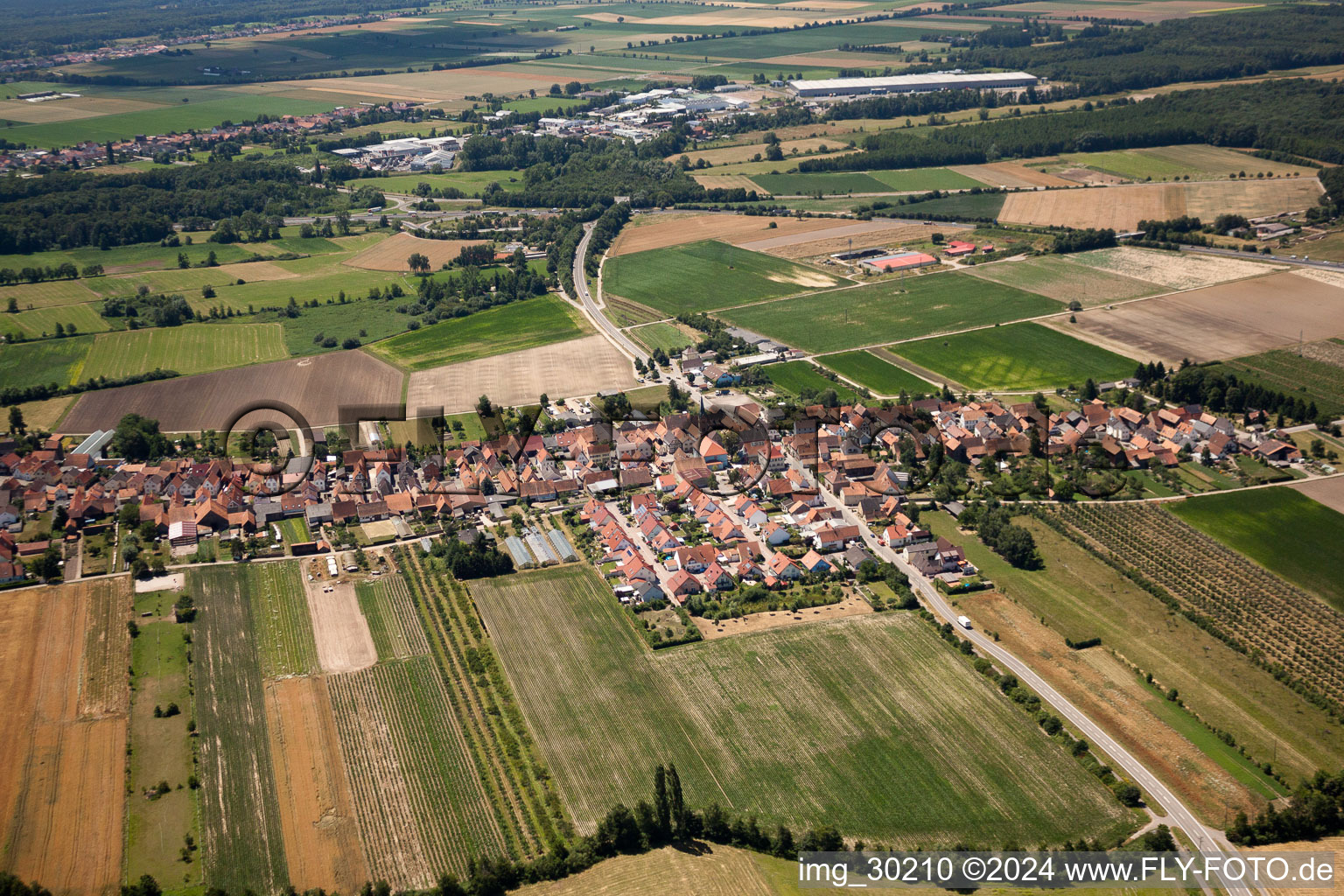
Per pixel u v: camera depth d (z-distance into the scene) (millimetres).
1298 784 160375
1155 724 174000
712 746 172625
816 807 160000
